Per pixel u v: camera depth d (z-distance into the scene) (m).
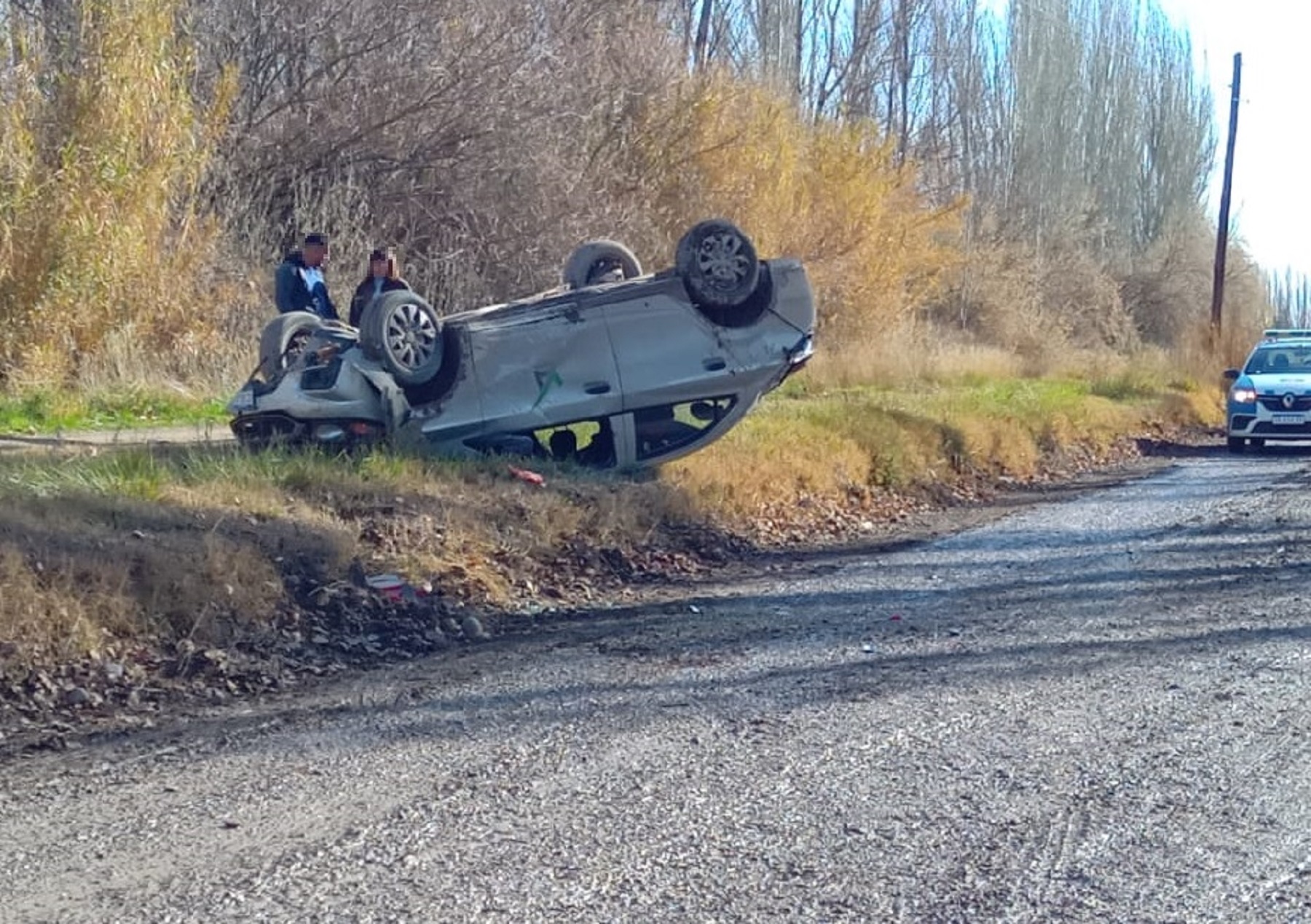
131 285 17.97
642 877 4.91
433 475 11.02
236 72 20.00
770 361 12.74
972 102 49.41
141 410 15.98
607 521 11.34
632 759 6.19
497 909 4.62
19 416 14.94
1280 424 23.00
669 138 27.28
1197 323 46.12
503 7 24.64
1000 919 4.61
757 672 7.75
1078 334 48.91
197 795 5.73
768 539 12.84
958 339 38.75
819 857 5.11
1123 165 55.75
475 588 9.61
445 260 23.17
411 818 5.45
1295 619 9.09
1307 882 4.94
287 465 10.43
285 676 7.77
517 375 12.12
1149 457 22.81
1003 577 10.82
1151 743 6.46
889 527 14.12
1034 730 6.67
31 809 5.57
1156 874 4.99
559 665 7.97
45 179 17.33
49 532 8.10
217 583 8.24
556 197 24.72
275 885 4.81
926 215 35.00
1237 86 39.56
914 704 7.09
